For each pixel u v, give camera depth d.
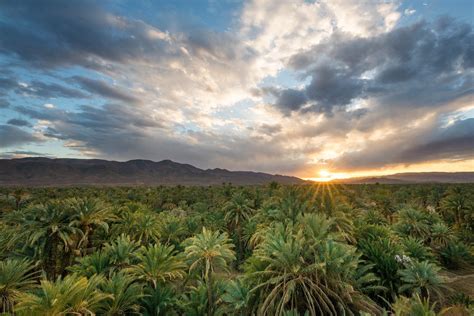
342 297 12.55
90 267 18.05
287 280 12.80
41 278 19.83
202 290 18.62
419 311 10.89
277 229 16.91
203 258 18.66
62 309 11.45
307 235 15.84
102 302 14.18
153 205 62.09
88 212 21.42
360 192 67.44
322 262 12.62
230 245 19.70
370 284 17.34
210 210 52.91
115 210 29.47
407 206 44.59
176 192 80.31
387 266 18.16
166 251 19.48
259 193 49.47
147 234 27.06
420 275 17.27
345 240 21.12
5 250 23.03
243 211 38.97
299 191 27.50
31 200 55.41
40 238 19.94
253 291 13.54
